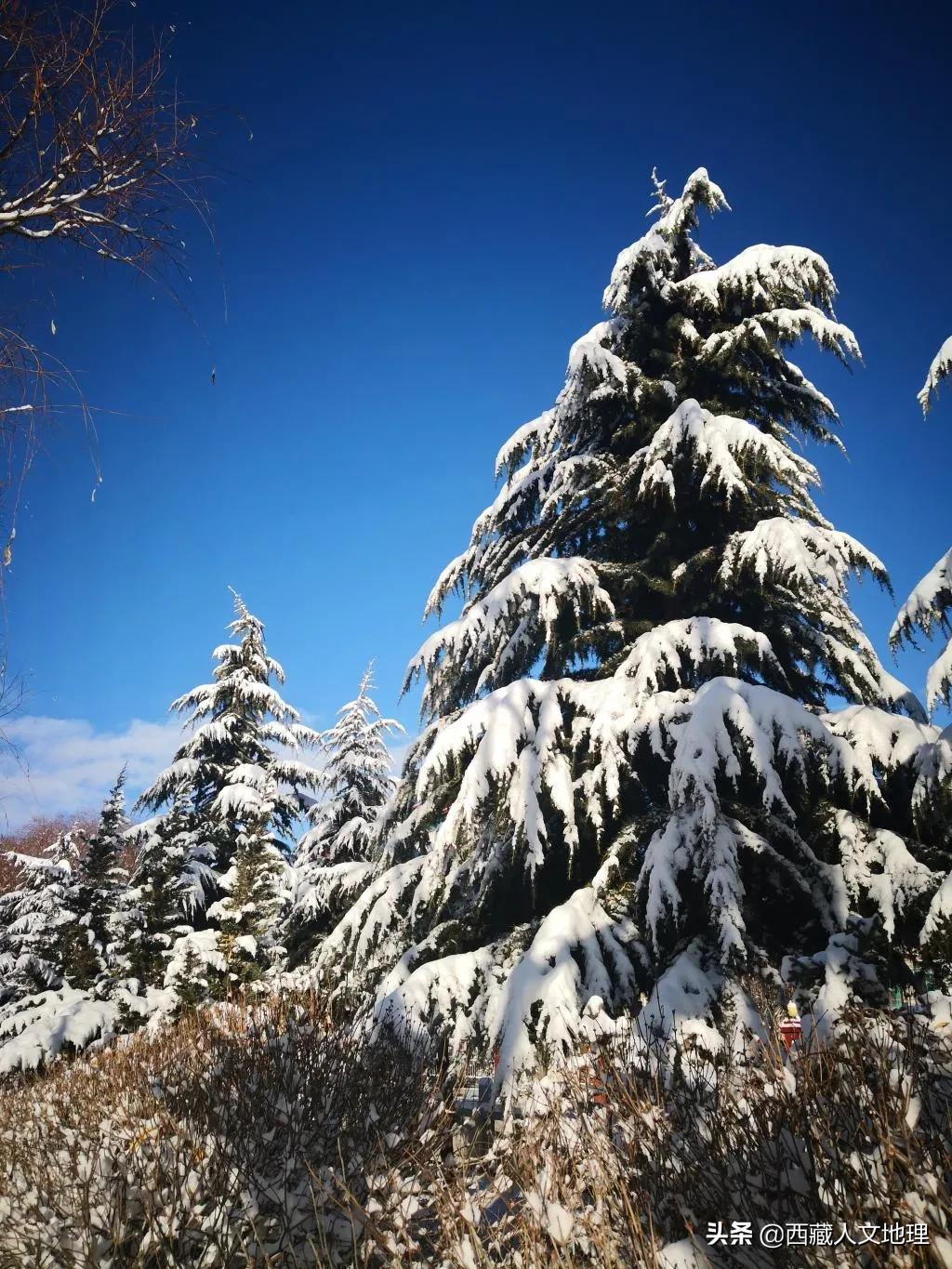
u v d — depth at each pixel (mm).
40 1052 10914
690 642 8008
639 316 10336
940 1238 2062
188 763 19422
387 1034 6250
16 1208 3920
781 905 7547
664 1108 3355
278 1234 3549
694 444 8758
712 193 10414
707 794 6633
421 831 9414
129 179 3531
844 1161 2447
